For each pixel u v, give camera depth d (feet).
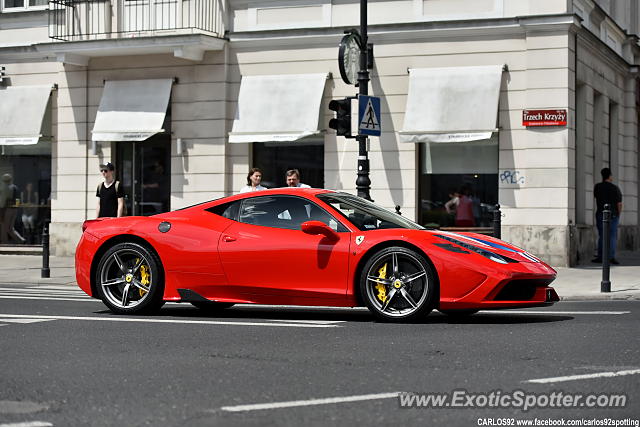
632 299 43.86
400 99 65.57
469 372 21.63
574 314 34.91
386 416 17.21
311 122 66.44
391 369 22.09
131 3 72.23
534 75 62.75
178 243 33.94
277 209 33.42
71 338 27.71
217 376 21.26
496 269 30.63
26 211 76.33
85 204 73.46
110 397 19.02
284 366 22.58
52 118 74.69
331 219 32.63
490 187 64.54
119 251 34.71
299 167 68.64
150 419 17.08
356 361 23.29
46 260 55.21
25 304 39.70
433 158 65.82
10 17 76.74
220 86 69.21
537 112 62.59
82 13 73.10
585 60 68.28
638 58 91.25
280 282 32.50
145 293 34.47
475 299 30.71
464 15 64.59
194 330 29.60
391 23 65.31
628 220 86.89
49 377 21.22
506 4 63.72
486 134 62.44
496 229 48.16
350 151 66.85
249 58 68.90
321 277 32.07
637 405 18.15
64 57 71.10
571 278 53.57
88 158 73.31
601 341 26.76
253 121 67.72
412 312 31.24
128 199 72.54
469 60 64.18
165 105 70.13
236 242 33.17
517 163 63.26
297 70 67.92
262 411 17.66
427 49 64.90
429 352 24.70
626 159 86.38
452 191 65.46
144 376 21.30
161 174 71.82
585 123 69.05
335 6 67.46
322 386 20.04
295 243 32.40
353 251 31.73
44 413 17.65
